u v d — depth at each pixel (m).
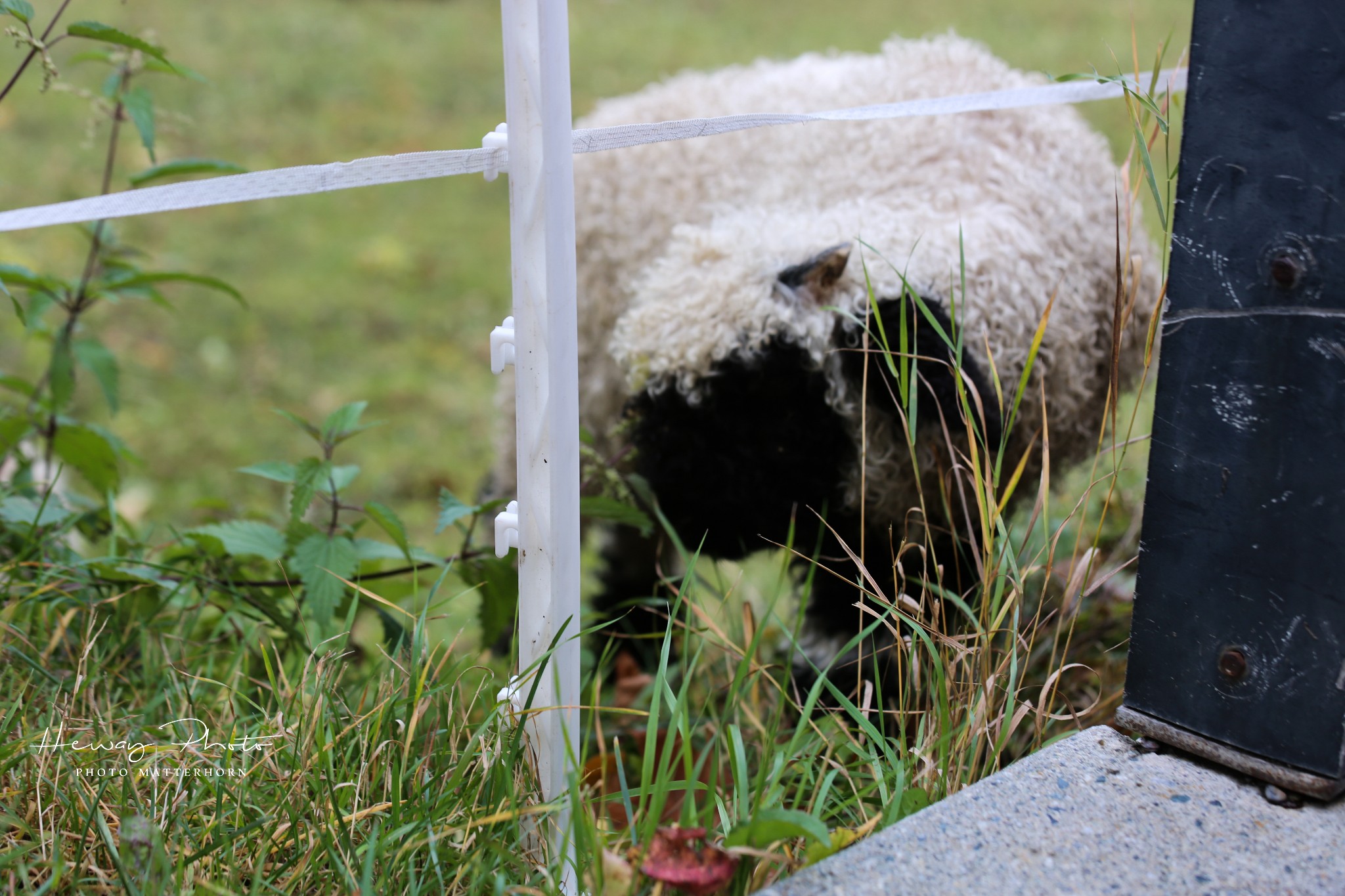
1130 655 1.78
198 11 11.01
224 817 1.66
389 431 5.34
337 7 11.69
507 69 1.47
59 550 2.49
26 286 2.66
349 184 1.48
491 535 3.61
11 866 1.54
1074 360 2.45
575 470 1.61
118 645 2.24
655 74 9.54
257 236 7.19
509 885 1.53
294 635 2.35
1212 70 1.57
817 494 2.28
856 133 2.71
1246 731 1.68
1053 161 2.67
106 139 7.88
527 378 1.56
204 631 2.56
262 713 1.97
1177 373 1.66
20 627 2.19
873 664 2.14
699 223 2.85
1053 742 1.81
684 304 2.26
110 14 10.33
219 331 6.09
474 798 1.69
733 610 3.00
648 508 2.57
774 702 2.46
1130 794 1.66
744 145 2.88
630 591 3.20
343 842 1.60
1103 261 2.60
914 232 2.33
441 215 7.68
